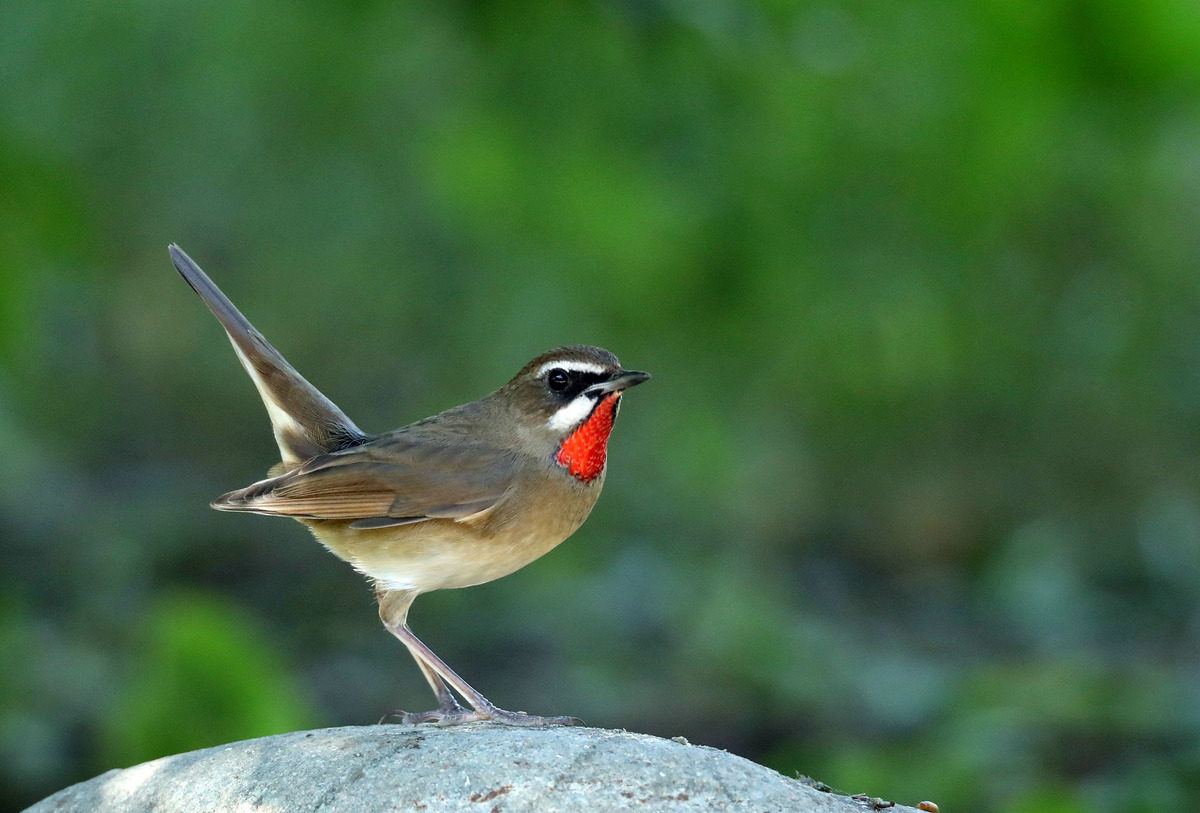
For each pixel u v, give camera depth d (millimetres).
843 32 12539
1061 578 17516
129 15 13867
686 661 15086
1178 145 13750
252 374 8203
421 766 5570
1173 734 11836
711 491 17281
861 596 18016
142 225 15414
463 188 12844
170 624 10484
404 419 16281
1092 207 15422
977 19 12406
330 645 15789
